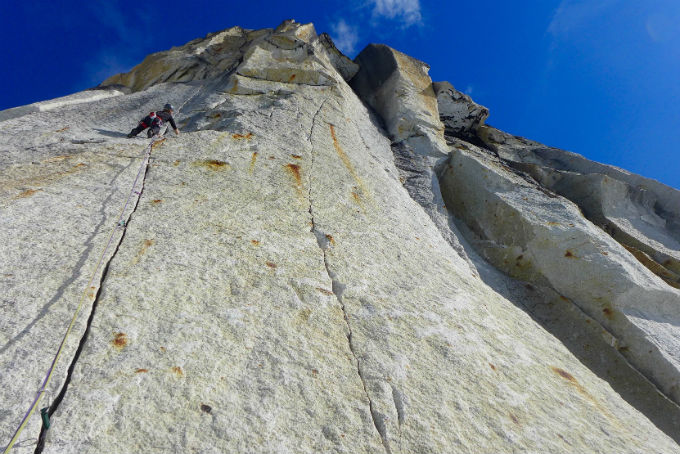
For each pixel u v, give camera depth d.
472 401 3.52
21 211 4.55
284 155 7.74
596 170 12.11
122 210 4.94
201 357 3.18
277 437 2.75
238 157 7.20
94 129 8.52
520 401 3.74
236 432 2.70
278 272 4.50
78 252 4.03
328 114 10.61
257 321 3.71
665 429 5.01
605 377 5.69
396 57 14.66
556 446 3.35
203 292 3.89
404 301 4.68
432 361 3.85
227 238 4.87
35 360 2.83
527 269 7.40
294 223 5.69
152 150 7.11
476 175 9.53
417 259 5.99
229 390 2.99
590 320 6.33
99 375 2.84
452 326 4.51
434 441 3.02
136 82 13.05
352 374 3.44
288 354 3.45
